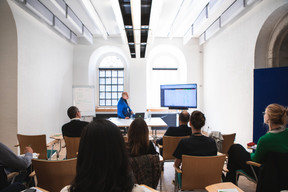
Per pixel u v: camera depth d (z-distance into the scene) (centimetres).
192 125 182
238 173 211
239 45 412
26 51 371
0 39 342
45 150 271
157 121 428
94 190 54
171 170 329
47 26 446
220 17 429
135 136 139
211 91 568
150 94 698
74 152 263
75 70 626
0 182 148
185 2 358
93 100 579
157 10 289
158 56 700
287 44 327
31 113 391
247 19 381
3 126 346
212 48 561
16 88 346
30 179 202
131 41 384
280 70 292
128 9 261
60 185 156
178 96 546
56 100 509
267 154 167
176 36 621
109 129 60
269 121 176
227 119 470
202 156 173
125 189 57
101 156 57
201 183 170
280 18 313
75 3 390
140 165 124
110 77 709
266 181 159
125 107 493
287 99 283
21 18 354
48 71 464
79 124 264
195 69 637
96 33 586
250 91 373
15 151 347
